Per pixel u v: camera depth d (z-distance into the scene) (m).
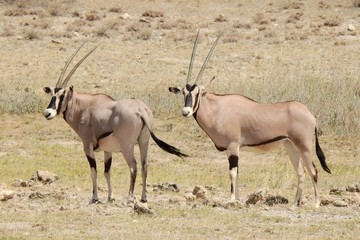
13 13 132.62
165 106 69.31
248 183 48.53
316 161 55.53
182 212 37.91
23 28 120.06
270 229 34.66
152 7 142.62
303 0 150.75
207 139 62.00
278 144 40.38
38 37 113.31
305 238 33.19
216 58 101.62
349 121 63.88
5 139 60.94
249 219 36.91
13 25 122.38
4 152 57.00
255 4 147.75
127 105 40.22
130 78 88.62
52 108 41.09
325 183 48.59
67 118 41.62
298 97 67.56
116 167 53.34
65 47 107.94
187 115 40.31
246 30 123.94
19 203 40.66
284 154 57.81
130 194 40.47
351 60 100.00
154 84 84.19
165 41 114.69
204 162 55.66
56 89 41.44
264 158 56.59
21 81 84.94
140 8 141.75
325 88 70.50
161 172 51.84
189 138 62.16
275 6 146.00
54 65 95.56
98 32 117.56
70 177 49.62
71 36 115.50
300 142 39.75
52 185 47.12
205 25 126.81
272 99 67.81
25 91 77.69
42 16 131.00
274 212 38.62
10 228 34.94
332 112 64.88
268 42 113.19
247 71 92.94
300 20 131.88
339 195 43.78
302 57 102.06
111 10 138.38
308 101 66.81
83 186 46.97
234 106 40.78
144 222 35.94
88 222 36.00
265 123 40.25
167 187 45.84
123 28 122.62
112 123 40.34
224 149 41.03
